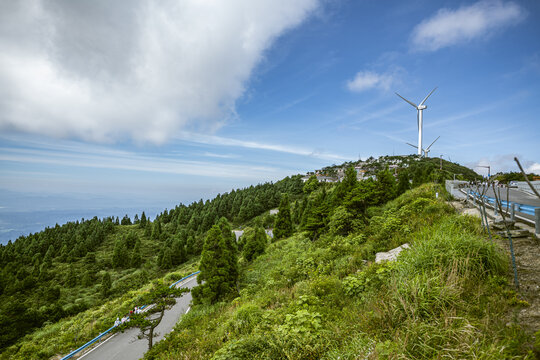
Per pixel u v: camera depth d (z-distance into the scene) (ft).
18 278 205.05
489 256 16.40
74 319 83.76
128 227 403.34
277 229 155.94
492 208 37.42
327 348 14.19
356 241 47.73
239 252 171.94
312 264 45.93
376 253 35.17
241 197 424.05
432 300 13.46
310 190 392.88
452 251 17.13
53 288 155.53
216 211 386.73
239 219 348.18
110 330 60.80
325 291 25.77
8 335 75.87
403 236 36.19
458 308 12.84
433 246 18.71
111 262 242.58
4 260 264.31
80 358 48.80
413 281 14.76
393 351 10.53
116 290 156.56
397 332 11.46
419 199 50.31
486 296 13.78
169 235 316.40
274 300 32.89
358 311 17.47
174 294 48.11
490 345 9.70
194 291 70.38
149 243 304.30
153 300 47.98
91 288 172.55
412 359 10.12
